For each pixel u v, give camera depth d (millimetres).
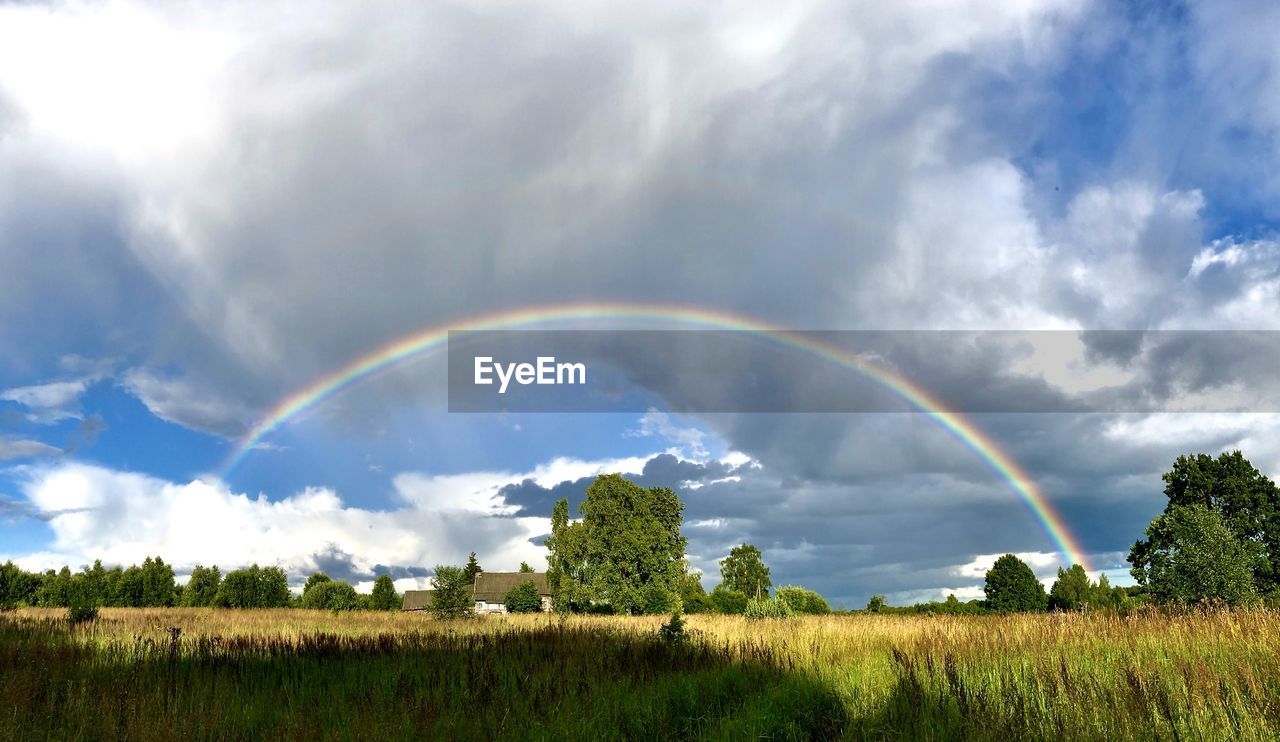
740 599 54312
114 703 8352
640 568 54188
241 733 7883
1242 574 18922
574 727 7980
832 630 18297
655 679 10992
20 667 10906
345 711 8578
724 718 8492
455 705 8969
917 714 7664
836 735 7812
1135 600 25766
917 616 24906
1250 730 6836
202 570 64688
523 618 34625
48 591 59812
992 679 9344
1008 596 52000
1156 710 7328
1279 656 9562
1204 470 36250
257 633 20250
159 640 16250
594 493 55469
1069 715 7367
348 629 25328
